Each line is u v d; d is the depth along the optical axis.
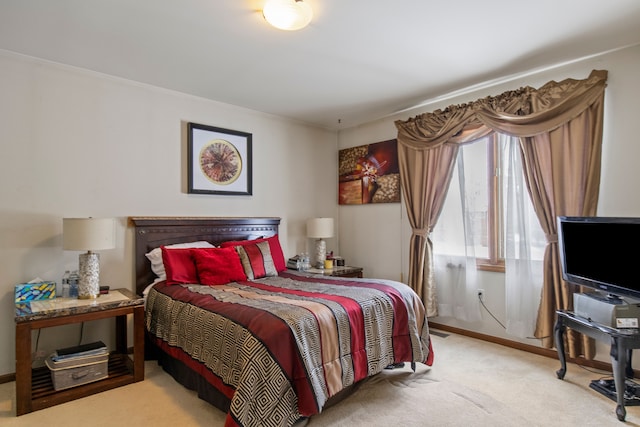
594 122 2.61
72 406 2.19
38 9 2.05
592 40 2.47
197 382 2.28
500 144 3.19
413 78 3.13
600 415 2.08
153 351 2.92
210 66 2.86
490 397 2.29
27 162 2.68
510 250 3.05
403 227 4.07
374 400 2.25
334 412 2.11
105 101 3.04
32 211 2.70
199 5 2.03
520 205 3.02
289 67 2.89
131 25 2.24
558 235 2.68
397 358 2.45
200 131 3.57
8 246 2.60
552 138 2.80
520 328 3.01
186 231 3.44
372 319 2.36
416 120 3.78
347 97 3.61
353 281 3.00
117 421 2.03
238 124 3.90
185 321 2.39
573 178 2.70
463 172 3.47
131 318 3.06
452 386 2.44
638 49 2.51
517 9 2.09
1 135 2.58
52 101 2.79
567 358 2.83
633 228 2.14
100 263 2.99
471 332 3.46
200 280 2.96
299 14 2.04
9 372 2.59
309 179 4.56
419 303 2.75
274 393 1.75
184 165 3.49
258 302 2.26
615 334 2.06
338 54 2.67
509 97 3.04
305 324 1.97
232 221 3.77
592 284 2.40
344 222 4.78
